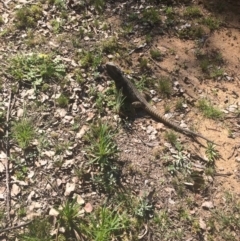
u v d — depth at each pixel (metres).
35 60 1.17
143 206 0.93
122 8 1.40
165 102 1.16
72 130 1.05
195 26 1.37
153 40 1.32
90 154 1.00
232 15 1.43
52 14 1.35
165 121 1.09
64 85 1.14
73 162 0.99
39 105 1.09
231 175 1.02
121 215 0.91
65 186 0.95
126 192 0.95
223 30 1.38
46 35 1.28
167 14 1.40
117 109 1.10
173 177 0.99
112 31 1.33
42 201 0.93
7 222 0.89
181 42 1.33
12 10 1.35
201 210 0.95
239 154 1.06
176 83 1.21
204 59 1.28
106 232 0.86
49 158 0.99
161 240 0.89
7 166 0.97
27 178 0.96
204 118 1.13
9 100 1.10
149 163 1.01
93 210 0.92
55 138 1.03
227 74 1.25
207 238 0.90
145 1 1.43
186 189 0.98
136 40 1.31
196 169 1.01
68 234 0.88
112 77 1.11
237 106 1.17
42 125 1.06
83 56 1.23
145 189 0.97
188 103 1.16
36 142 1.02
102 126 1.02
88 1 1.39
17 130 1.02
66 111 1.09
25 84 1.14
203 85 1.21
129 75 1.21
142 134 1.07
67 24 1.32
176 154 1.03
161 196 0.96
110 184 0.96
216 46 1.33
